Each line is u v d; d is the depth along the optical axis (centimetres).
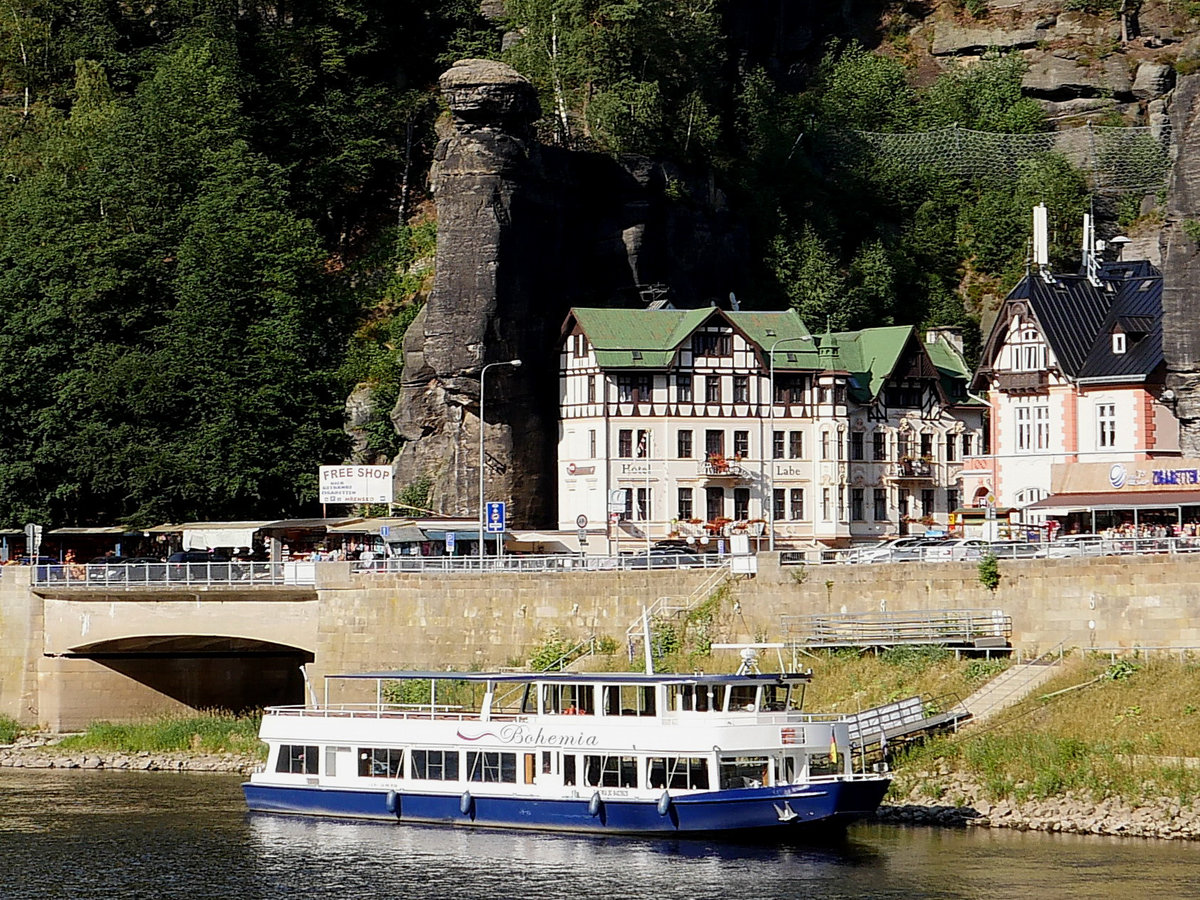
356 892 7700
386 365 17188
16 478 15475
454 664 11219
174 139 18388
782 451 15412
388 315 18112
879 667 9900
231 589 11794
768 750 8381
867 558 10869
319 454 16200
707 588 10688
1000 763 8825
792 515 15388
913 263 19462
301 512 16000
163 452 15450
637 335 15225
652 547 14450
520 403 15150
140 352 16175
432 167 19175
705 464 15062
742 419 15225
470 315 15025
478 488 15088
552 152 15775
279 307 16825
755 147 19438
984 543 10794
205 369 15938
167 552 15188
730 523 15012
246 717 12138
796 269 18050
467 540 14100
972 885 7444
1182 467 12206
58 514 15750
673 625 10650
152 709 12494
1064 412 14112
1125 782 8475
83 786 10362
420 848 8462
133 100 19462
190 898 7662
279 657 12812
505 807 8762
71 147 18650
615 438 15025
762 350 15288
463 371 15038
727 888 7562
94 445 15550
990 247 19625
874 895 7356
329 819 9194
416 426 15588
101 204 17925
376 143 19512
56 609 12338
